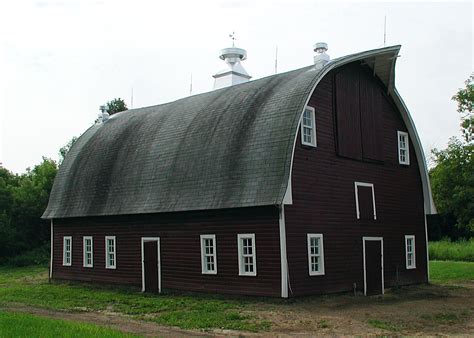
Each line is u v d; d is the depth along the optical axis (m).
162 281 28.34
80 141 38.38
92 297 26.98
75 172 35.72
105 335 15.13
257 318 19.55
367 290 27.16
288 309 21.50
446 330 17.45
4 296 27.52
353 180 27.66
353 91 28.41
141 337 15.34
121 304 24.41
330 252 25.50
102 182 33.00
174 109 33.12
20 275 42.19
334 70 27.34
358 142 28.19
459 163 44.62
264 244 23.81
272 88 27.66
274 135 24.62
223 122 27.86
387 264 29.19
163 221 28.64
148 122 33.81
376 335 16.55
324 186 25.77
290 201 23.08
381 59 28.64
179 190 27.48
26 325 16.73
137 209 29.11
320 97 26.41
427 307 22.38
